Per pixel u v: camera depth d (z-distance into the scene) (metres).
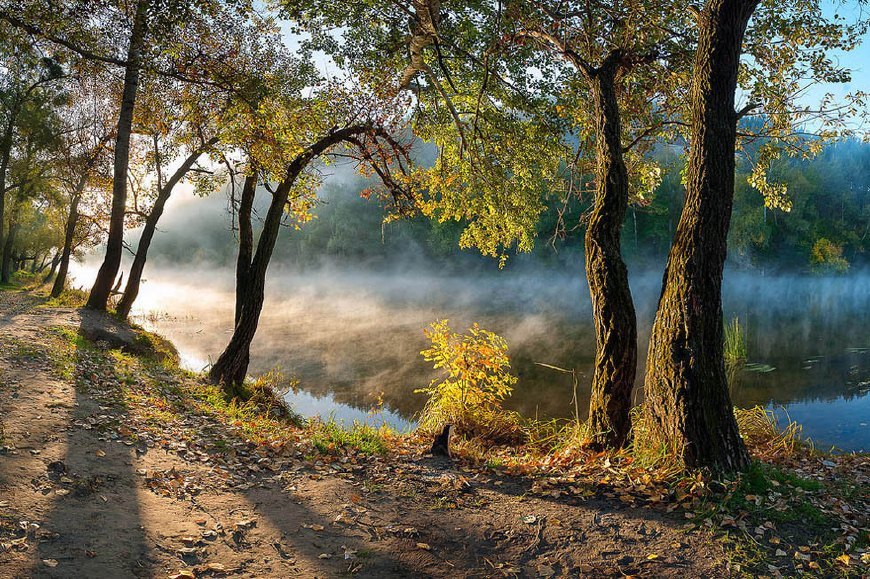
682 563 4.07
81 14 9.31
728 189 5.41
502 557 4.31
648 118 10.27
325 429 8.28
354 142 11.48
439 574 4.05
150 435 6.24
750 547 4.20
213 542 4.19
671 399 5.44
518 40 9.47
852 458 7.26
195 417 7.66
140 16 8.82
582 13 8.84
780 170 61.34
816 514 4.63
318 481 5.72
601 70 7.25
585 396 14.18
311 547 4.31
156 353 13.98
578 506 5.03
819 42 8.42
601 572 4.04
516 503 5.22
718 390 5.34
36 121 23.72
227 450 6.32
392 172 12.66
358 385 15.93
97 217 22.59
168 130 16.06
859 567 3.95
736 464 5.27
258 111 10.32
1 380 7.05
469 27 9.50
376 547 4.39
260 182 11.64
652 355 5.71
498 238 12.51
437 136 12.79
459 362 9.58
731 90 5.45
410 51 10.21
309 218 12.49
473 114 12.06
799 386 15.04
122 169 16.45
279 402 11.26
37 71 21.89
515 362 18.41
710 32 5.43
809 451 7.57
